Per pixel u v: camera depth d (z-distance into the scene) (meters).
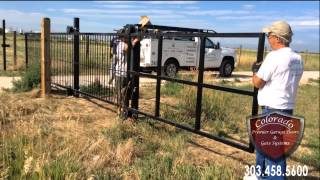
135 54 7.92
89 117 8.01
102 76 8.95
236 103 10.80
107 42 8.60
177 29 14.09
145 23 8.41
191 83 6.55
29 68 11.36
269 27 4.76
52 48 10.95
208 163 6.19
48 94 9.70
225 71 20.38
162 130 7.55
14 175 4.83
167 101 9.91
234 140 7.98
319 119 11.75
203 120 8.84
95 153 5.91
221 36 5.68
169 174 5.42
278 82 4.69
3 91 10.07
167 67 17.16
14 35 14.94
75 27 10.07
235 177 5.66
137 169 5.45
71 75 10.14
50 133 6.50
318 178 6.56
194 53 17.84
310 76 25.45
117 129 6.99
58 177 4.74
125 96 8.02
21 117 7.32
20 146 5.35
